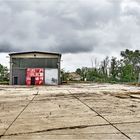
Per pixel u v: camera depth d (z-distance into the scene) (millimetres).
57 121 6391
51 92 18656
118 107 9281
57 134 4984
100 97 13953
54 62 44281
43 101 11766
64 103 10805
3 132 5199
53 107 9391
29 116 7254
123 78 67750
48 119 6715
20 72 44250
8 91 20359
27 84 44062
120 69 72688
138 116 7125
